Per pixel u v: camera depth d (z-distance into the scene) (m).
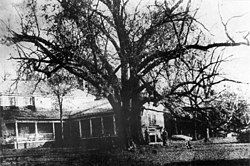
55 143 39.25
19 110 42.72
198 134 32.53
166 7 24.80
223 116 23.75
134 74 25.03
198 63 24.31
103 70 24.72
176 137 33.75
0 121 41.56
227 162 19.20
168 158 21.69
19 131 41.88
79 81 25.72
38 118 41.22
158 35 24.56
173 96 24.56
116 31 24.86
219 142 30.77
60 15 24.33
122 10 25.03
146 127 33.97
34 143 40.59
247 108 23.53
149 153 23.61
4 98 42.47
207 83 23.62
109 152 24.11
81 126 39.53
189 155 22.48
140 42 24.66
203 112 23.91
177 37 23.89
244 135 29.03
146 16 24.88
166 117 35.47
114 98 26.17
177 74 24.25
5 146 40.00
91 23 24.14
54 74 26.52
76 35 24.28
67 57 24.34
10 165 22.00
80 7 23.94
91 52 24.36
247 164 18.58
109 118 37.47
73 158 23.00
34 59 25.73
